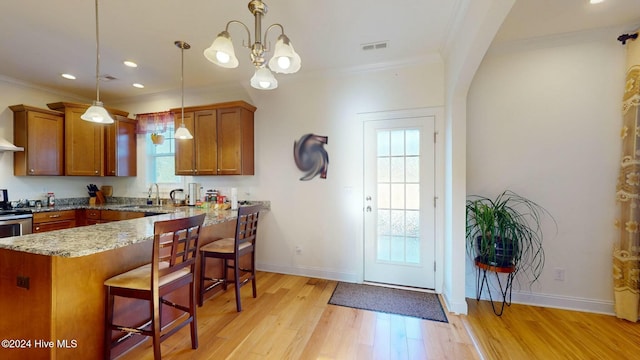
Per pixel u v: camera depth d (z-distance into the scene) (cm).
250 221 269
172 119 393
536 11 207
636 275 220
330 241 325
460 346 193
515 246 234
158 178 415
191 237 186
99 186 445
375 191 308
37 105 377
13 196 354
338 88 320
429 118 287
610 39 234
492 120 262
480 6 163
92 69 317
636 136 217
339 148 320
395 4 200
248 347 191
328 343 197
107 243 151
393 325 220
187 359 178
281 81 342
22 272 147
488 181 264
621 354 183
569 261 247
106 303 165
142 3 197
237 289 242
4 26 227
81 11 206
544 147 252
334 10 207
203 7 202
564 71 246
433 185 287
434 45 261
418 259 294
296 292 284
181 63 299
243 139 334
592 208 242
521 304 256
